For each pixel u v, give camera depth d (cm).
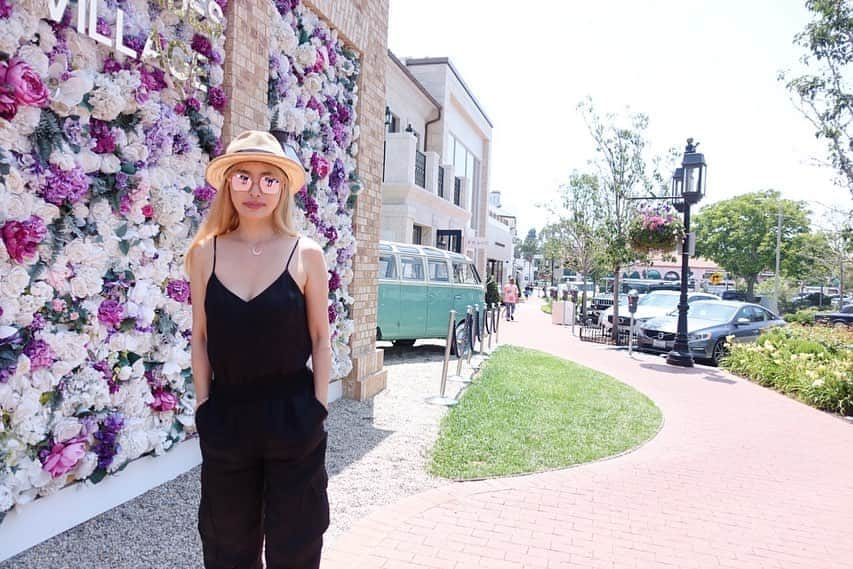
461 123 2269
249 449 209
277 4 518
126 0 349
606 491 455
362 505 405
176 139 392
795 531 401
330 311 626
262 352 210
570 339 1689
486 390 787
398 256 1047
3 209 278
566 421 657
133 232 356
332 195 633
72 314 318
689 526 400
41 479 304
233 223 233
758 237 5394
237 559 221
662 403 817
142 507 367
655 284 2958
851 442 649
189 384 420
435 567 322
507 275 3978
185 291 403
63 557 303
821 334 1187
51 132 299
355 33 668
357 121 692
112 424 342
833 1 930
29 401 293
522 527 381
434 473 470
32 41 290
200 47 409
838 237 1948
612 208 1789
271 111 510
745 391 945
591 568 332
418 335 1070
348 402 679
